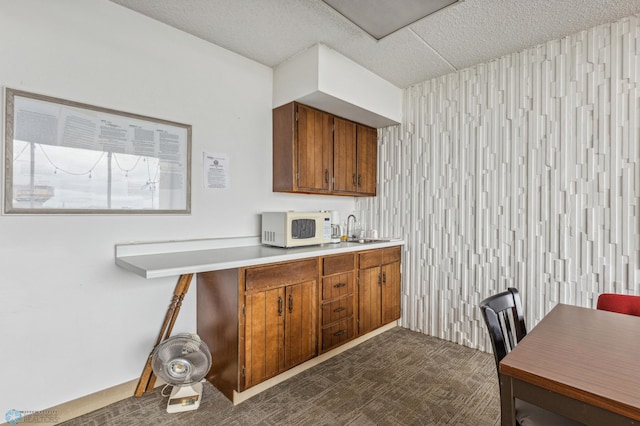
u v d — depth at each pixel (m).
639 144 2.09
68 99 1.84
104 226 1.98
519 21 2.17
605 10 2.05
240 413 1.92
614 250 2.17
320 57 2.48
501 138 2.66
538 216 2.48
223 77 2.55
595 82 2.24
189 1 1.99
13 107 1.67
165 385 2.19
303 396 2.09
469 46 2.50
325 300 2.54
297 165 2.72
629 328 1.29
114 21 2.01
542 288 2.46
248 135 2.72
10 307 1.68
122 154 2.04
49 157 1.78
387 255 3.18
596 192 2.24
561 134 2.37
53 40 1.80
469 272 2.84
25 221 1.71
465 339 2.86
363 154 3.37
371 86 2.94
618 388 0.82
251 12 2.11
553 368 0.94
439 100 3.04
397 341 2.98
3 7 1.66
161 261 1.92
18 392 1.71
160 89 2.21
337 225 3.30
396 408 1.96
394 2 1.91
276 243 2.65
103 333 1.98
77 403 1.88
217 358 2.18
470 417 1.88
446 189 2.99
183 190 2.33
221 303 2.13
